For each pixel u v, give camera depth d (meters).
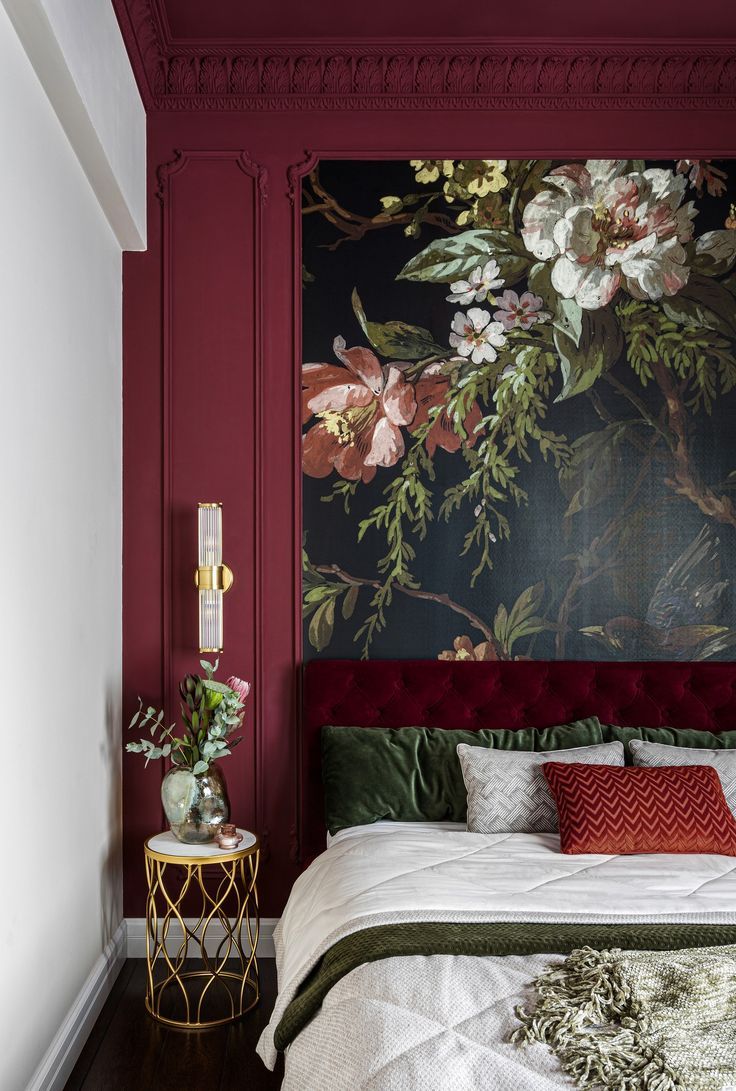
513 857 2.89
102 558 3.45
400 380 3.87
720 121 3.89
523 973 2.03
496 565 3.84
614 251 3.91
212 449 3.84
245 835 3.42
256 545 3.81
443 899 2.46
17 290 2.41
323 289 3.88
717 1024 1.76
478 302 3.89
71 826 2.95
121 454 3.80
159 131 3.89
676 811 3.02
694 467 3.88
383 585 3.82
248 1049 2.96
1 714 2.26
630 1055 1.66
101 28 2.99
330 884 2.74
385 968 2.07
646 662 3.78
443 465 3.85
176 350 3.85
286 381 3.87
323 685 3.69
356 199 3.91
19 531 2.42
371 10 3.57
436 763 3.49
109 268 3.61
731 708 3.66
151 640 3.80
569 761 3.32
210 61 3.80
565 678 3.70
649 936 2.19
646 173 3.92
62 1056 2.73
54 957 2.73
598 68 3.86
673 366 3.89
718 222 3.92
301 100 3.90
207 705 3.37
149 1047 2.98
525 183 3.91
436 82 3.89
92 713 3.27
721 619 3.85
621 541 3.86
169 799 3.30
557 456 3.86
